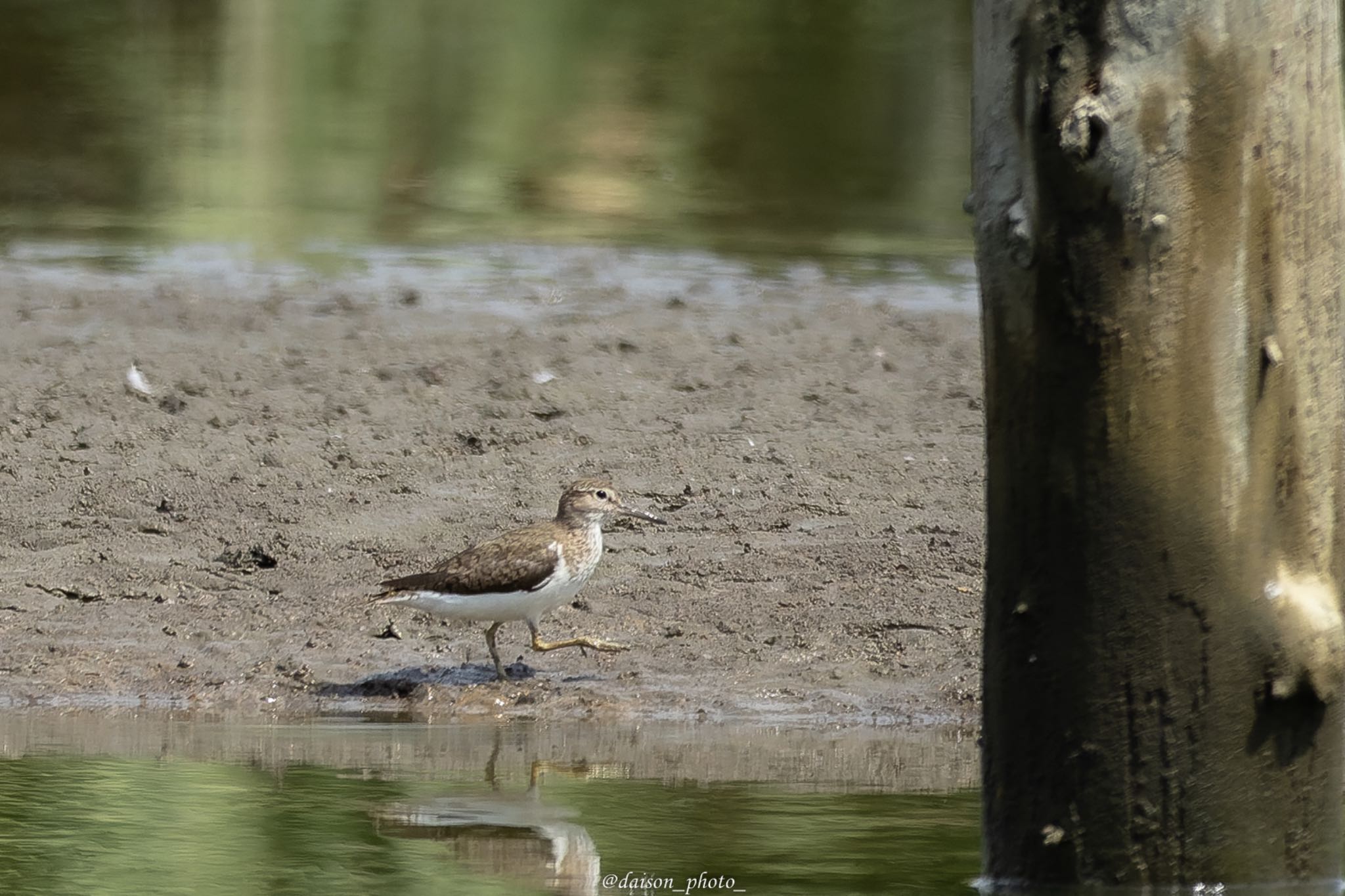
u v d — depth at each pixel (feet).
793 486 54.95
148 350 66.49
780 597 47.93
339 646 45.52
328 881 30.86
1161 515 26.73
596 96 138.82
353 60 151.94
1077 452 26.86
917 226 97.60
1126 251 25.98
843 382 65.51
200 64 145.79
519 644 45.96
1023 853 28.68
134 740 39.70
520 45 162.50
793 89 142.92
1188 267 25.98
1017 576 27.94
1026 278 26.68
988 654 28.86
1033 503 27.45
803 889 30.35
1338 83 26.23
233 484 53.78
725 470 56.08
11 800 35.24
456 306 75.20
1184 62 25.40
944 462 57.21
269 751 38.91
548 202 101.86
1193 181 25.73
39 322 69.82
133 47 152.35
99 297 74.18
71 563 49.08
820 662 44.78
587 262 85.40
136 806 35.12
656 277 82.48
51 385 61.82
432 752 39.09
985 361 27.89
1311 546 27.20
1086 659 27.48
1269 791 27.73
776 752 39.42
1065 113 25.76
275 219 94.22
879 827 34.04
